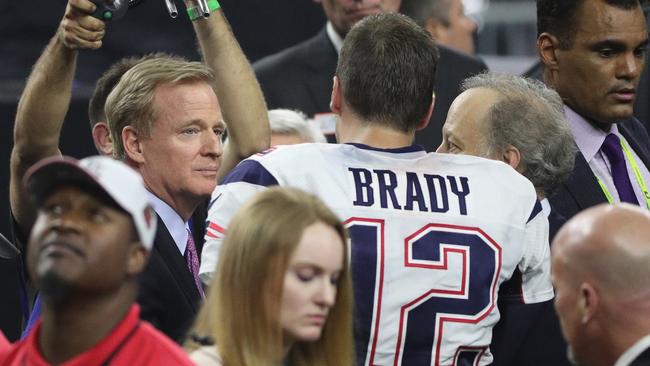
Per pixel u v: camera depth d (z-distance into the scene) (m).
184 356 8.49
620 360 9.59
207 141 12.70
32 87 12.64
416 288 11.47
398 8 20.39
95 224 8.09
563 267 9.80
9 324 20.16
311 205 9.94
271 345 9.76
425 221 11.58
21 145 12.91
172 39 24.73
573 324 9.79
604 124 15.34
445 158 12.00
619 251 9.55
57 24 24.25
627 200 15.34
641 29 14.79
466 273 11.61
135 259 8.27
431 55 11.97
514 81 13.59
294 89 20.22
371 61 11.78
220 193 11.72
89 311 8.18
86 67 23.80
